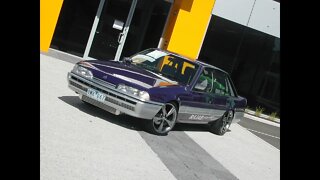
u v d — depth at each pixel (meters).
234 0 16.27
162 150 7.14
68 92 9.08
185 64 8.97
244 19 16.52
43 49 13.95
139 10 15.87
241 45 16.69
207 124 10.64
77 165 5.16
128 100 7.39
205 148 8.41
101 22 15.54
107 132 7.02
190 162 7.04
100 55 15.67
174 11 15.86
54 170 4.79
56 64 12.26
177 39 15.56
